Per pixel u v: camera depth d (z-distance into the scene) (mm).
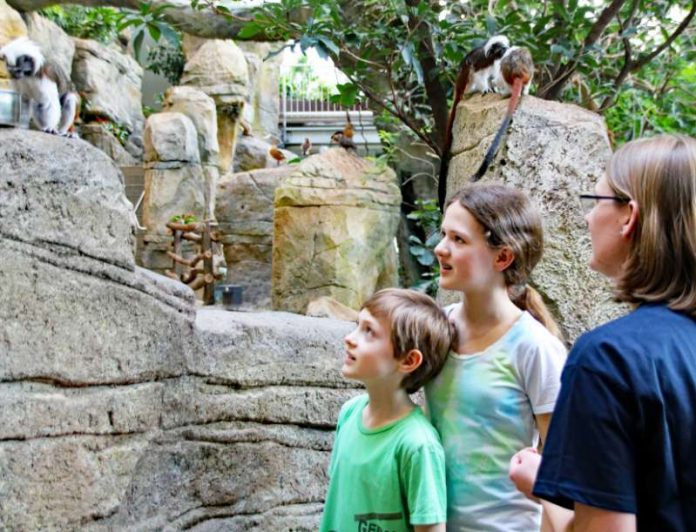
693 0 6578
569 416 1286
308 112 17484
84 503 2498
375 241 7523
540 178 4125
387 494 2092
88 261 2500
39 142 2369
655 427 1250
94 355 2521
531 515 1991
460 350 2125
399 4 6262
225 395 3090
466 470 2027
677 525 1238
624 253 1453
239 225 9984
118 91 14398
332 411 3375
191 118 12727
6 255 2238
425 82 6902
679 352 1294
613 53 7789
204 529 3002
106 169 2598
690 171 1372
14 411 2264
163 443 2840
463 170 4926
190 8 7254
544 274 3961
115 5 7965
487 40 6102
